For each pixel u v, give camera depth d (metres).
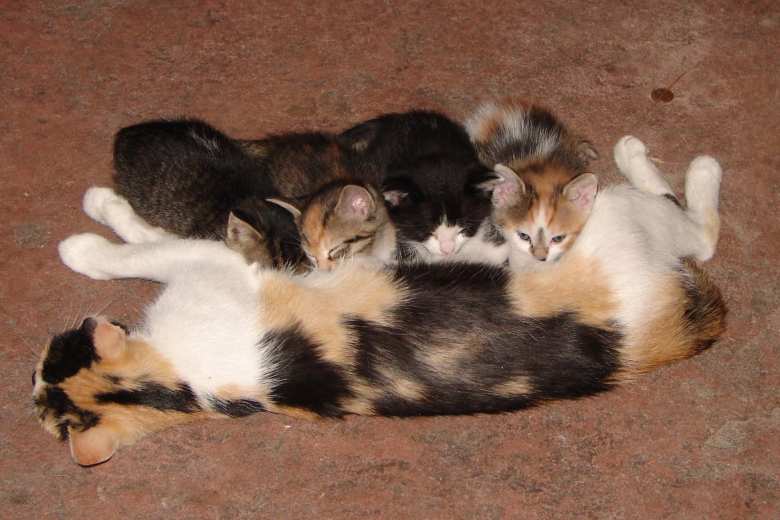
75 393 1.29
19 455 1.35
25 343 1.38
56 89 1.48
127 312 1.40
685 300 1.33
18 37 1.51
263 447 1.36
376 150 1.44
